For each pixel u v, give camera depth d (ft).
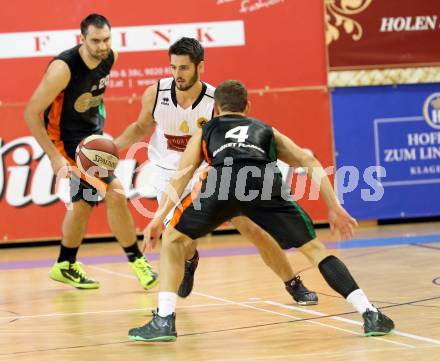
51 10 82.84
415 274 53.72
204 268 62.54
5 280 61.26
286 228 35.04
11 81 82.28
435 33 87.97
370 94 87.45
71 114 53.31
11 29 82.23
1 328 41.04
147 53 84.07
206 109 46.96
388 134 87.81
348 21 86.63
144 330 35.06
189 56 42.78
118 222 52.49
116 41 83.66
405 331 35.76
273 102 86.02
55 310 46.19
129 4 83.71
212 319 41.04
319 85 86.63
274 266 43.96
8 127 82.17
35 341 37.27
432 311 40.47
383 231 83.10
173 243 35.63
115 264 68.39
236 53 85.46
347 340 34.27
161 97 47.19
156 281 52.75
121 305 47.09
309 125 86.53
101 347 35.19
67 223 53.93
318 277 54.19
